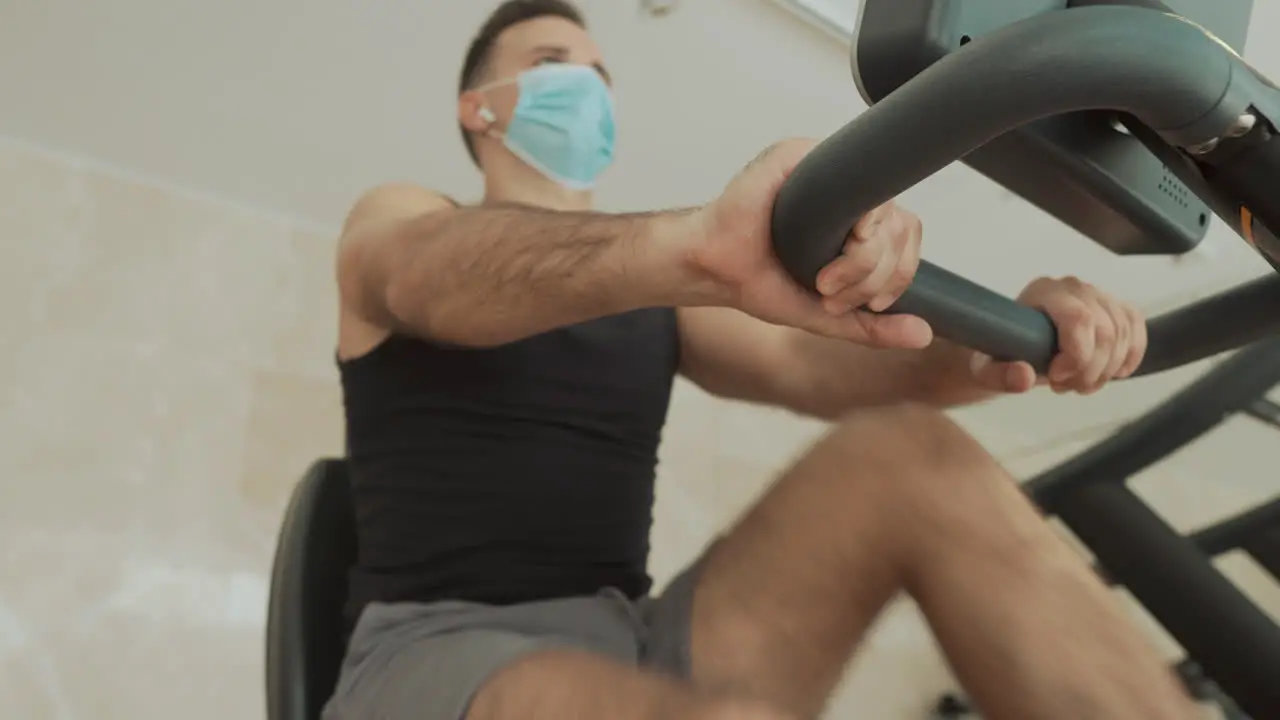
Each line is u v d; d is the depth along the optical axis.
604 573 0.92
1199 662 0.82
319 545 0.94
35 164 2.02
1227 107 0.47
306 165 2.10
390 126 1.95
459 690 0.66
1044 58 0.43
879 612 0.73
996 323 0.68
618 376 1.00
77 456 1.93
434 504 0.90
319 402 2.21
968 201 2.18
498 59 1.29
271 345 2.19
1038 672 0.60
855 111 1.90
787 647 0.72
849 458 0.74
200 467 2.04
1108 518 0.90
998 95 0.44
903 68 0.55
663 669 0.74
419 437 0.93
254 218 2.25
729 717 0.54
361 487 0.96
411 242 0.84
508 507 0.90
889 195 0.49
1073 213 0.70
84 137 1.99
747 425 2.75
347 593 0.94
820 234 0.53
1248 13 0.68
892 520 0.69
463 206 0.87
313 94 1.85
